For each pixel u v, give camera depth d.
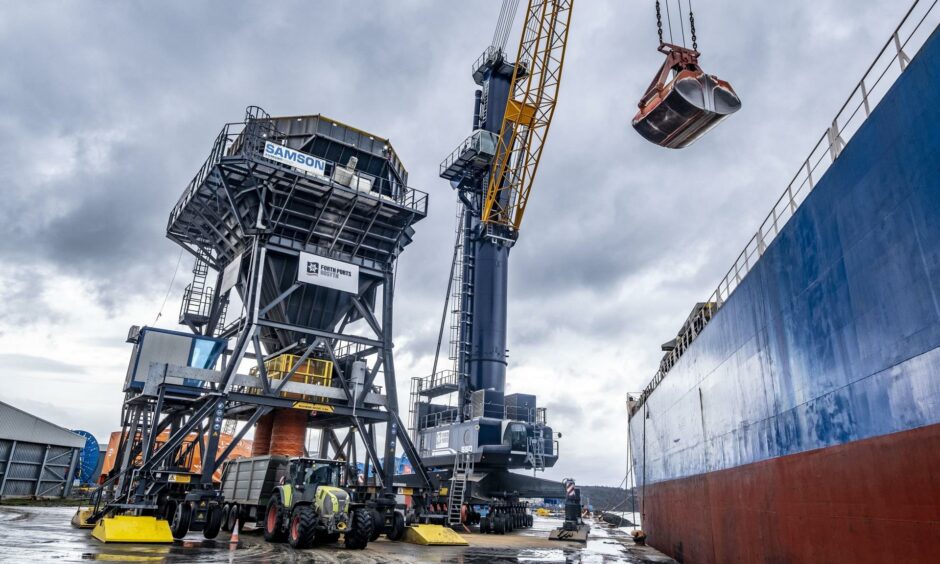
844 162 10.82
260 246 33.06
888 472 9.23
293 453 33.94
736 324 17.25
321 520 22.80
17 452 54.84
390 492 29.77
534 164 55.06
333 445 38.09
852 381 10.44
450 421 53.50
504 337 53.97
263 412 30.62
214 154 33.44
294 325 33.47
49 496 57.88
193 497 24.52
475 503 40.75
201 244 40.44
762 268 15.02
